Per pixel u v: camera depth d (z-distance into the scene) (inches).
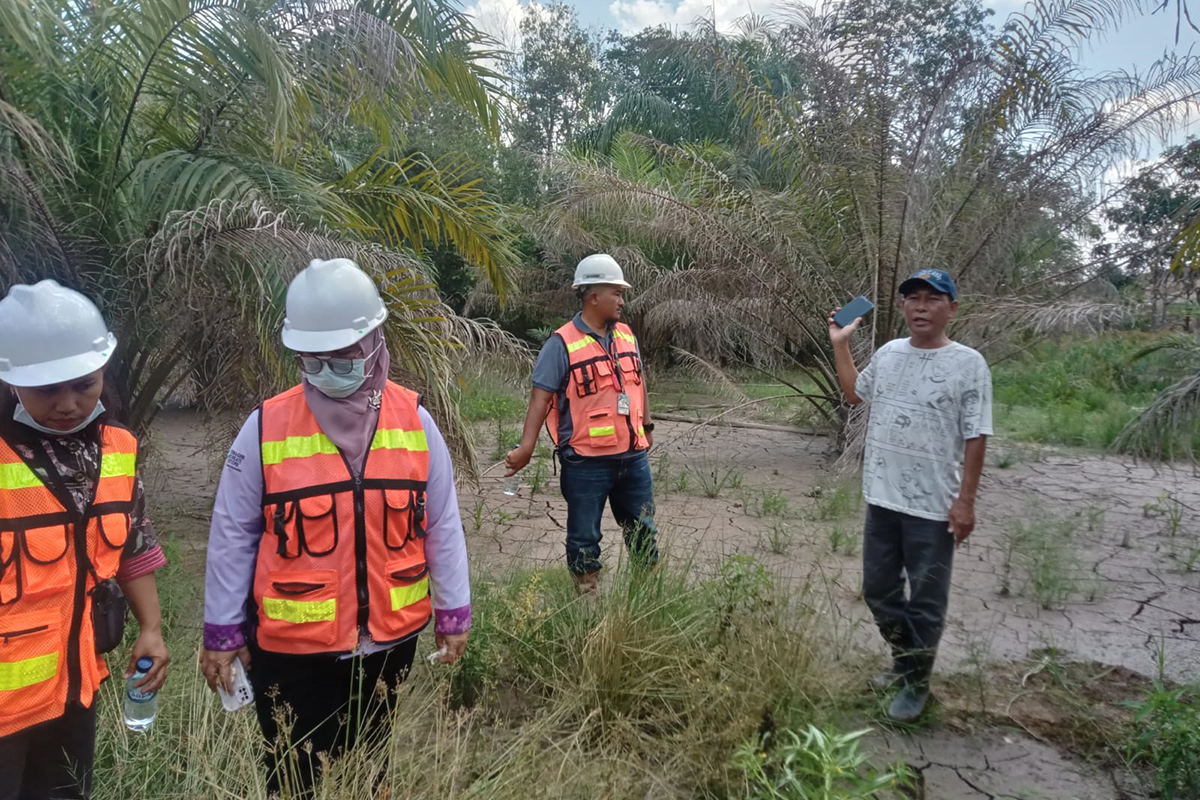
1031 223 305.9
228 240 158.7
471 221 239.5
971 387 116.6
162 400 225.5
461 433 185.6
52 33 161.9
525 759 94.7
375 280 167.2
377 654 86.5
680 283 326.6
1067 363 472.7
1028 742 117.4
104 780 97.5
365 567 80.7
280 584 79.6
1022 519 234.7
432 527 87.7
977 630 154.5
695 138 709.9
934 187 304.0
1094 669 139.4
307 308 77.9
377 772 85.2
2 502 71.2
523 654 127.5
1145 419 200.5
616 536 207.3
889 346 126.3
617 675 116.2
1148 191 285.6
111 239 182.2
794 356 340.2
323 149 231.0
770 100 322.3
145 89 185.3
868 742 116.2
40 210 158.2
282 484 79.1
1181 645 149.6
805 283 315.3
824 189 312.0
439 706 99.7
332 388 79.0
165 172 173.8
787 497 258.1
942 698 128.4
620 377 156.1
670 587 137.2
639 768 98.9
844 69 306.3
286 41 175.9
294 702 84.9
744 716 104.8
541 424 157.0
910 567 122.0
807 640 120.3
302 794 83.6
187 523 223.6
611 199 320.8
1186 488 279.0
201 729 98.4
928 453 119.0
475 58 227.1
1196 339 281.6
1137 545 210.7
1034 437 367.6
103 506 76.8
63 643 74.8
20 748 73.6
